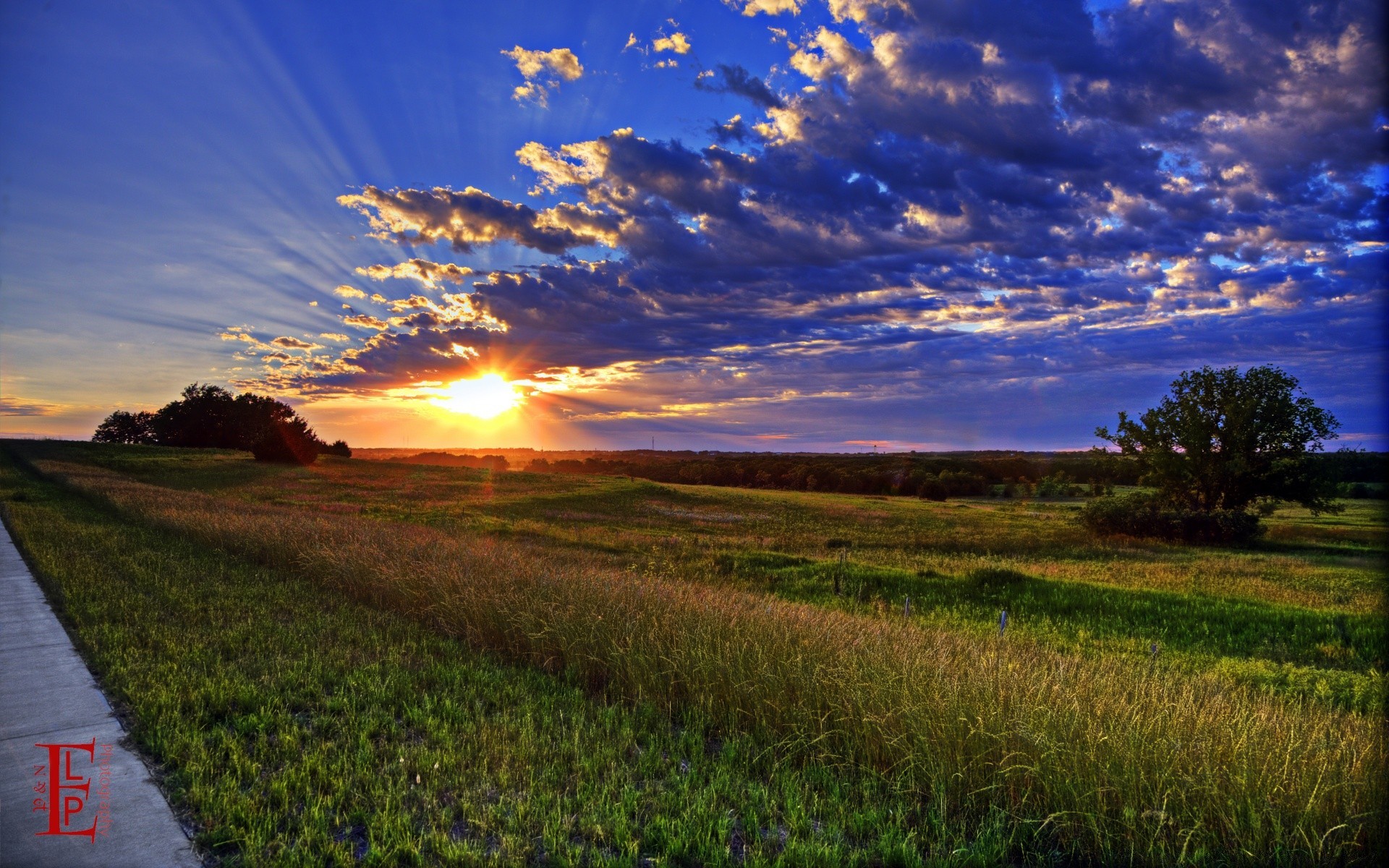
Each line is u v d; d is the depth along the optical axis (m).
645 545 26.48
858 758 5.78
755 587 17.42
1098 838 4.41
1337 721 6.75
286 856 3.96
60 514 21.00
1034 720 5.39
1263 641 12.61
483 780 5.01
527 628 8.62
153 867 3.88
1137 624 14.01
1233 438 40.28
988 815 4.90
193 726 5.66
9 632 8.50
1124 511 38.12
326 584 12.29
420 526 28.20
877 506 56.41
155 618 9.17
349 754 5.35
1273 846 4.29
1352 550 32.25
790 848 4.18
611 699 7.30
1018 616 14.74
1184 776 4.77
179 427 85.81
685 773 5.46
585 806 4.67
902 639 8.57
